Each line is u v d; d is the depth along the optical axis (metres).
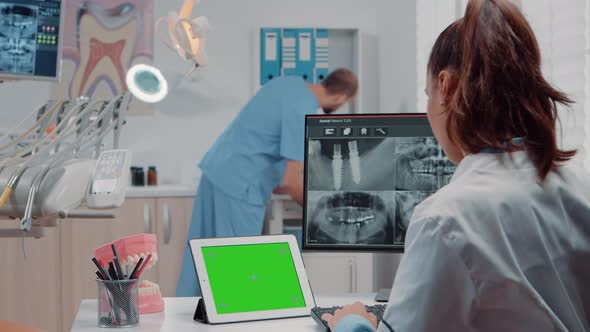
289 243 1.72
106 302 1.52
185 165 4.16
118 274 1.53
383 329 0.98
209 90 4.18
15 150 1.50
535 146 0.99
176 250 3.73
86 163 1.38
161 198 3.71
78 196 1.33
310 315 1.64
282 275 1.67
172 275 3.73
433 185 1.90
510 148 0.99
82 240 3.65
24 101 3.97
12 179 1.26
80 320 1.60
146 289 1.66
